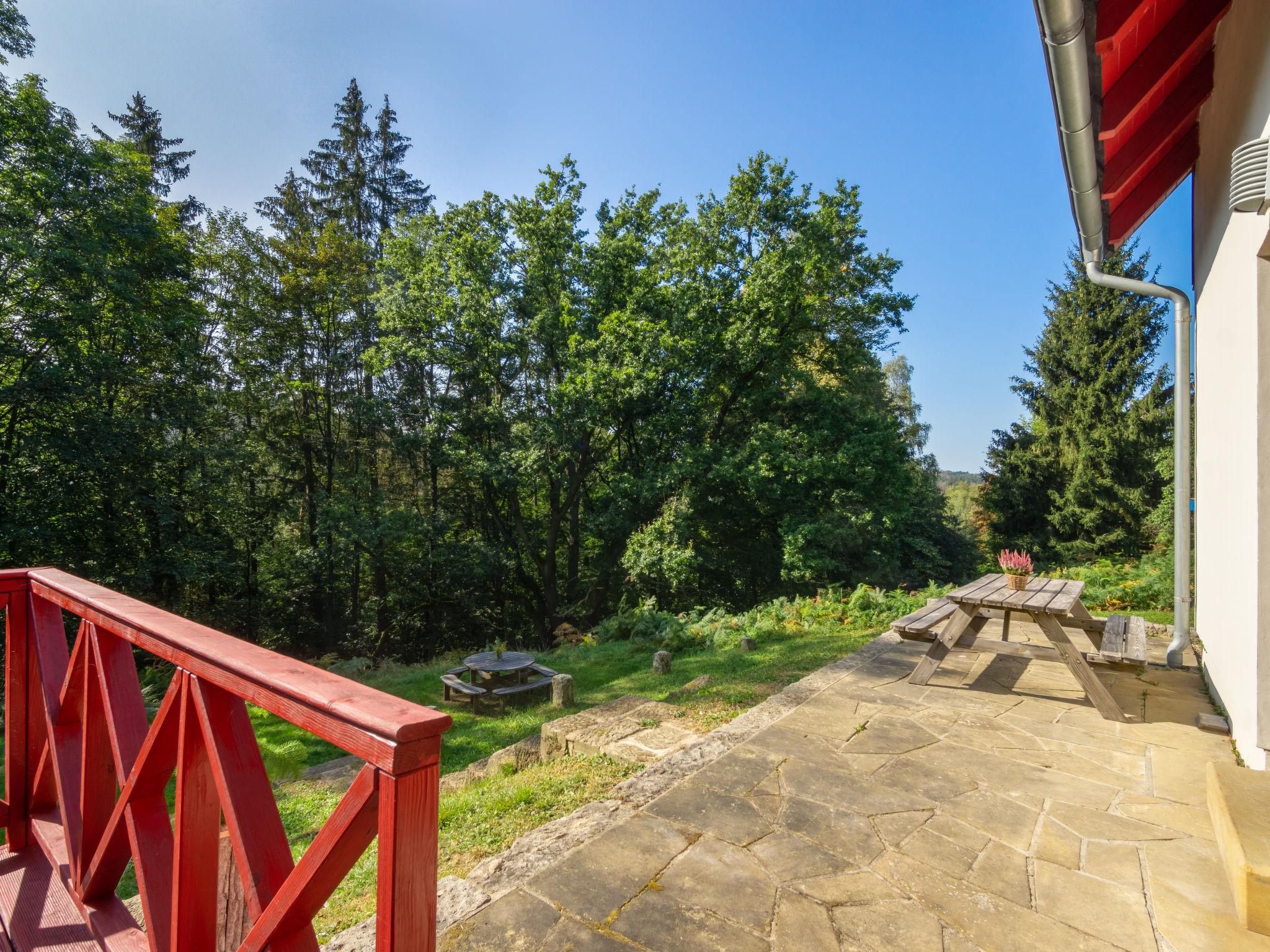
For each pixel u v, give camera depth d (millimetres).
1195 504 5676
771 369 17953
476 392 17812
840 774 3146
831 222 16781
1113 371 22297
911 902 2137
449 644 20562
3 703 8203
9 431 11938
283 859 1070
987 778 3104
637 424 18641
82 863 1666
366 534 17062
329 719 890
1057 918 2062
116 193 13305
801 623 9234
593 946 1906
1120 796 2918
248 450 17297
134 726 1527
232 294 18875
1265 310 2848
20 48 12477
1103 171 3768
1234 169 2803
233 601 18172
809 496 18109
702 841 2521
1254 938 1951
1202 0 3506
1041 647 4188
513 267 17672
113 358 12977
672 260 17750
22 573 2135
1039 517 24047
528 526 21672
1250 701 3102
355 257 19688
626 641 12328
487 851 2666
